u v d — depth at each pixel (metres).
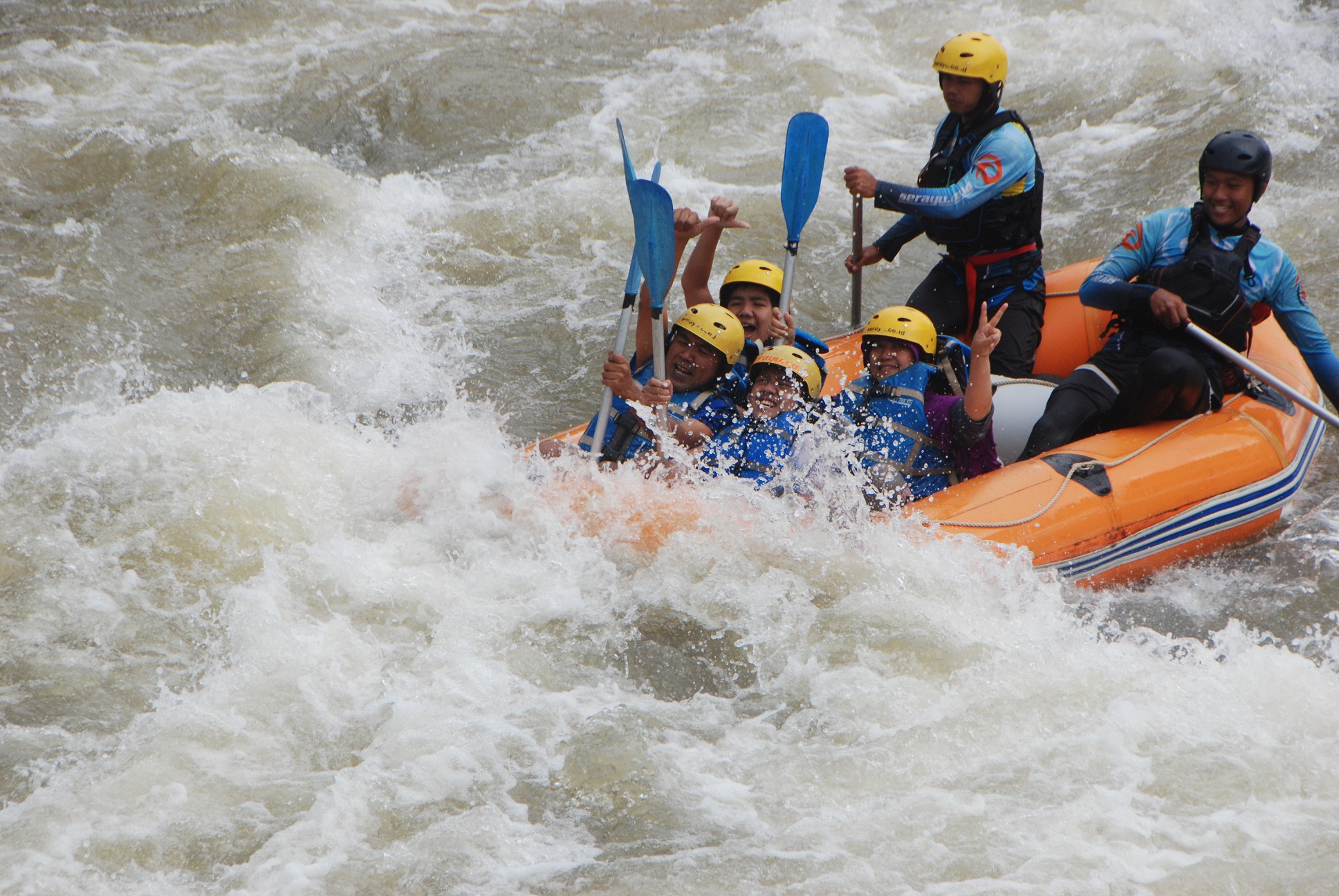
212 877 10.33
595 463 14.88
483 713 12.17
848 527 13.97
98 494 15.16
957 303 18.14
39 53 36.25
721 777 11.49
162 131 30.45
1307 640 14.16
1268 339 17.52
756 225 26.61
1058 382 18.47
